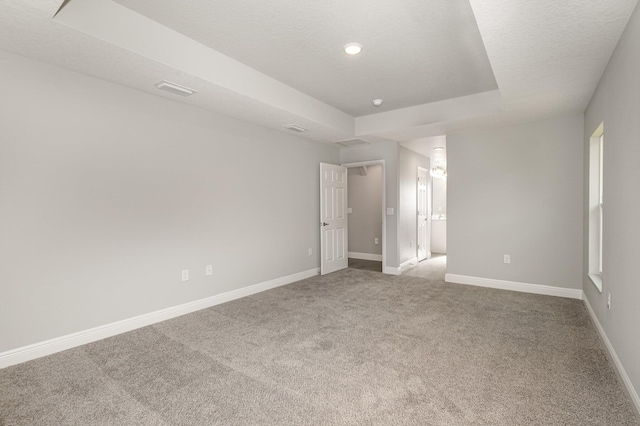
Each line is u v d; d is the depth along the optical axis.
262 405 1.93
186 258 3.59
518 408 1.88
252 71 3.33
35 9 1.88
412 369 2.33
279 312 3.59
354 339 2.86
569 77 2.79
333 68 3.32
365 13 2.35
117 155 3.01
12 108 2.42
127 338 2.91
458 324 3.19
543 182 4.25
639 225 1.82
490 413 1.83
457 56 3.03
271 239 4.66
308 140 5.37
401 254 5.86
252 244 4.37
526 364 2.39
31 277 2.52
